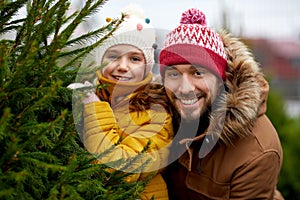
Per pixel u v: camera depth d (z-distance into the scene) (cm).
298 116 635
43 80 142
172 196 231
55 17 163
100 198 154
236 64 210
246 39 436
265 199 219
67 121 155
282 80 1630
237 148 214
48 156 138
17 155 133
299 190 549
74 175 143
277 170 222
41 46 158
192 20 210
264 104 227
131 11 204
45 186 143
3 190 125
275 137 223
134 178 175
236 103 205
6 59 140
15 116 138
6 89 136
